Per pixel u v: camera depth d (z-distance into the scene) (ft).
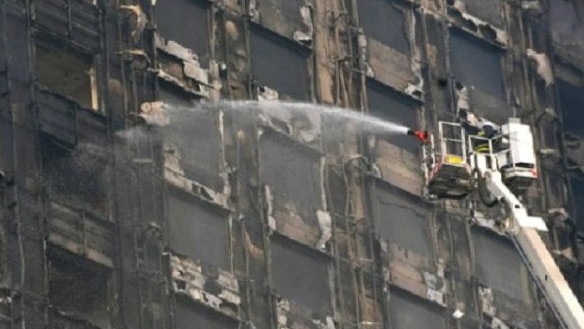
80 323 390.63
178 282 408.46
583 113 507.30
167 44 427.74
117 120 411.34
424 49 478.18
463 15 490.90
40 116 398.42
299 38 453.99
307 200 439.63
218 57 436.35
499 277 467.52
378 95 464.24
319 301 431.84
